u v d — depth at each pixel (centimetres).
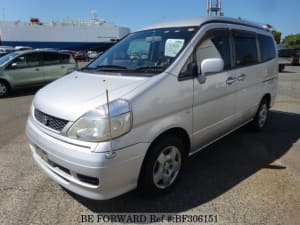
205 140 303
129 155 205
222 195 259
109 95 216
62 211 236
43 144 224
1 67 770
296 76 1255
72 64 957
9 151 368
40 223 221
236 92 335
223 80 304
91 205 245
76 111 207
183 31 287
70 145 204
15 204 245
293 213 229
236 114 349
